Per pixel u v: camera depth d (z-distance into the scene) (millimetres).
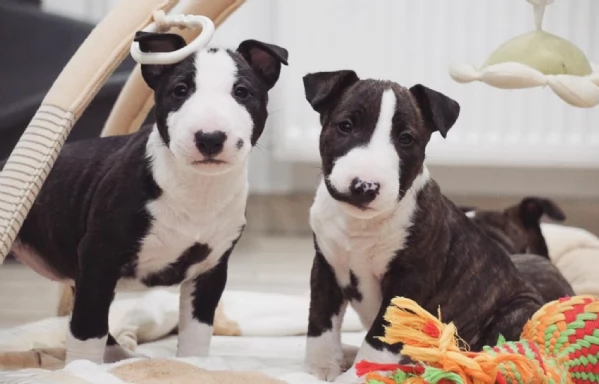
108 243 1253
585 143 2580
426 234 1258
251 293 1671
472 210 1817
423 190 1258
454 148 2613
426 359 1058
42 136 1227
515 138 2600
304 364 1299
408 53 2588
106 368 1185
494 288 1333
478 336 1339
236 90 1213
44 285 1986
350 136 1196
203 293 1324
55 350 1407
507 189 2775
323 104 1235
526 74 1258
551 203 1769
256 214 2822
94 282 1256
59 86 1245
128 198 1246
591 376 1123
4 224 1196
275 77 1259
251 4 2600
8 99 2160
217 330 1547
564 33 2506
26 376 1152
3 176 1217
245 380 1164
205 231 1270
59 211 1316
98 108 1964
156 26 1269
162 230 1253
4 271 2150
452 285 1299
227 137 1163
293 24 2588
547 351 1133
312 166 2752
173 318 1535
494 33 2551
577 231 1955
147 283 1302
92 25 2309
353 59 2600
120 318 1501
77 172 1313
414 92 1231
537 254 1724
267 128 2654
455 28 2562
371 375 1084
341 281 1290
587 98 1257
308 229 2811
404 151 1201
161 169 1237
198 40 1218
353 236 1251
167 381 1148
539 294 1396
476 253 1326
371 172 1156
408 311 1114
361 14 2580
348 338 1560
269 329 1562
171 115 1204
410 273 1261
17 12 2230
